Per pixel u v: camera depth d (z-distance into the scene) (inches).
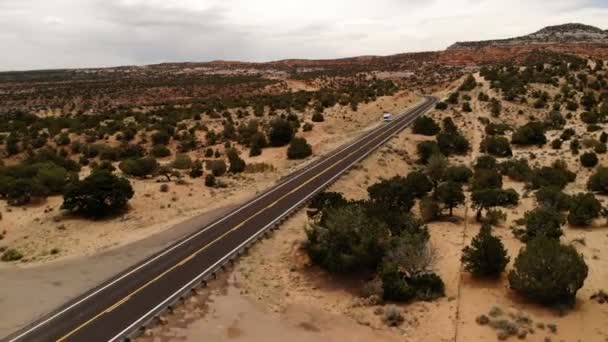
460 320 984.3
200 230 1592.0
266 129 3688.5
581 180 2236.7
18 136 3565.5
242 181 2343.8
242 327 1005.2
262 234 1496.1
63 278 1274.6
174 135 3617.1
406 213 1589.6
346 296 1152.2
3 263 1428.4
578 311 974.4
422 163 2795.3
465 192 2081.7
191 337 960.3
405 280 1151.0
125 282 1210.6
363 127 3895.2
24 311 1090.1
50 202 2011.6
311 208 1690.5
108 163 2721.5
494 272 1147.3
